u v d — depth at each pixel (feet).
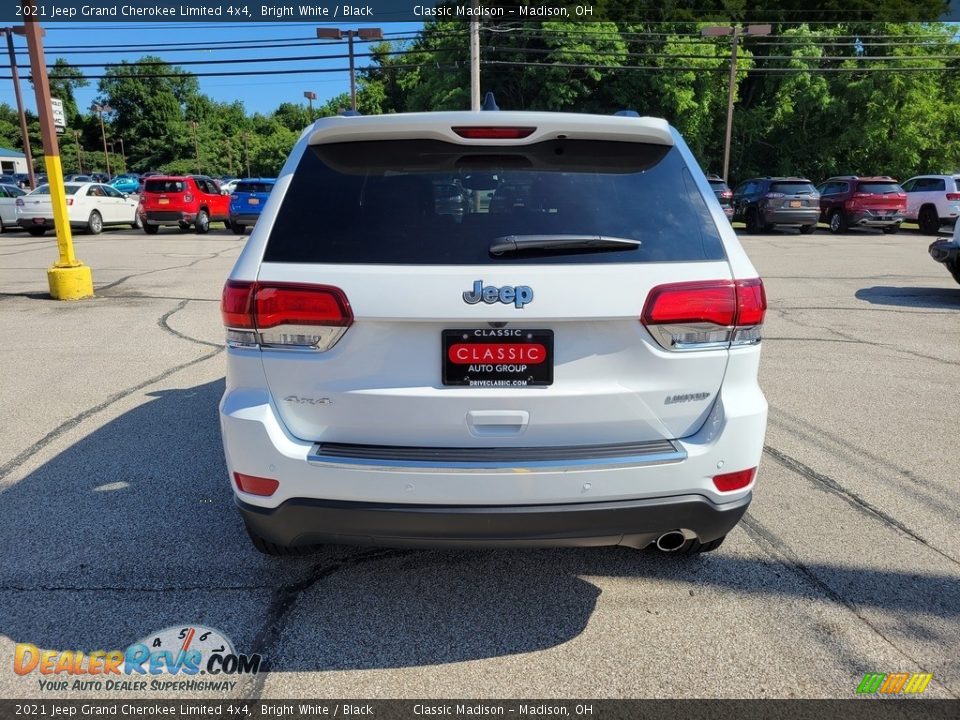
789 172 119.34
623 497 7.72
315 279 7.62
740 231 77.87
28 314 28.37
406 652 8.39
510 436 7.80
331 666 8.16
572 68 108.37
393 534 7.80
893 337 24.98
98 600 9.36
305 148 8.59
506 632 8.76
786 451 14.40
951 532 11.13
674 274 7.75
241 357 7.91
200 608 9.20
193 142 293.64
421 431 7.78
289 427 7.96
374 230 7.88
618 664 8.19
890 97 108.68
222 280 38.27
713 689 7.78
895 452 14.37
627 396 7.79
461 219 7.91
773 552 10.56
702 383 7.97
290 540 8.21
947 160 113.29
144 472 13.33
